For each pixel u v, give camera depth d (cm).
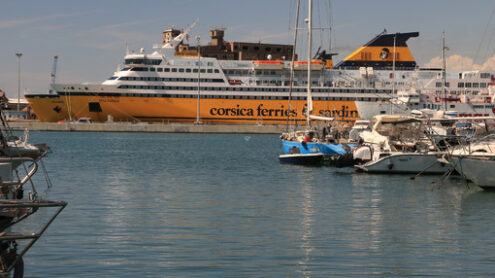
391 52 14325
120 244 1947
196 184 3756
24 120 15262
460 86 14075
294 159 5428
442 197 3123
